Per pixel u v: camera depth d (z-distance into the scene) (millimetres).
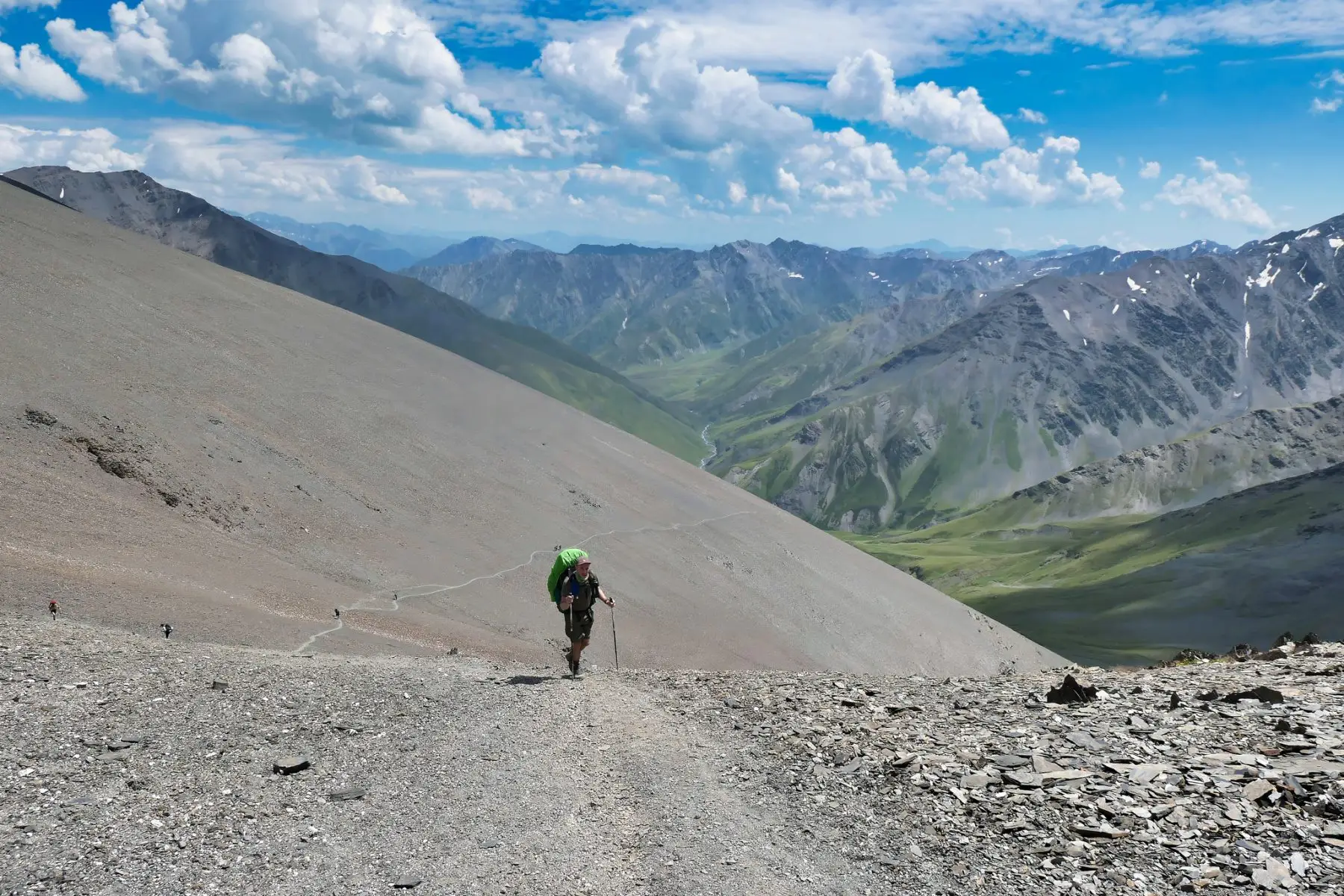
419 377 73562
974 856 6328
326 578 38469
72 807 6957
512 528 55156
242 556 35469
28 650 11758
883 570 85062
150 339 52000
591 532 60219
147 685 10727
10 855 6070
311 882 6020
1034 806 7012
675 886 6121
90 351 45906
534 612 44594
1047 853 6234
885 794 7656
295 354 63281
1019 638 86188
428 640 33688
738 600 60375
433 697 11500
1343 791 6488
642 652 45438
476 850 6688
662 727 10477
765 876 6254
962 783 7652
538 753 9227
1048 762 8016
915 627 71750
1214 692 10195
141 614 22328
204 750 8688
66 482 33156
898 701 11375
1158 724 8930
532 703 11500
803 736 9688
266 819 7082
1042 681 13031
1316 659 12742
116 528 31406
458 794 7875
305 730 9602
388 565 43156
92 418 39094
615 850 6777
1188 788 6969
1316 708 8914
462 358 89188
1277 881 5465
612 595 52125
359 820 7188
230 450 44875
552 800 7812
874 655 62625
